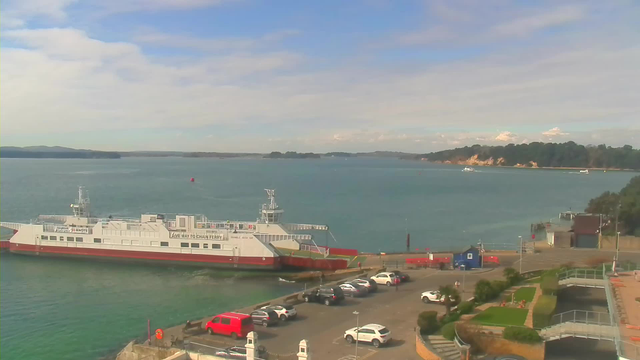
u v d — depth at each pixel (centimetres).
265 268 9112
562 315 4766
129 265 9788
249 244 9219
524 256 9219
